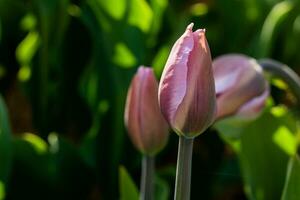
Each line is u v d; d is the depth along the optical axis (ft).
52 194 3.31
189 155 2.23
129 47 3.34
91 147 3.40
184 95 2.18
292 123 3.01
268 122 2.99
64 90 3.64
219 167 3.74
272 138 3.00
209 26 4.03
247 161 3.03
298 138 3.13
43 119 3.62
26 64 3.61
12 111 4.14
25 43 3.57
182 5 4.43
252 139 3.01
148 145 2.63
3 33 3.89
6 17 3.85
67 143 3.30
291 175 2.71
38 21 3.49
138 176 3.50
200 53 2.16
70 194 3.34
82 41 3.58
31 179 3.26
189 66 2.17
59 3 3.46
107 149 3.42
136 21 3.32
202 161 3.67
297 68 4.09
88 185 3.40
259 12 4.00
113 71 3.38
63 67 3.61
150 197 2.69
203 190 3.66
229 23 4.00
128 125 2.63
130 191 2.87
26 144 3.23
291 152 3.00
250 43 3.90
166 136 2.64
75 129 3.78
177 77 2.18
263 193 3.03
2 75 4.04
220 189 3.73
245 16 3.98
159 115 2.59
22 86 3.64
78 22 3.56
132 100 2.60
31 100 3.63
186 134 2.21
